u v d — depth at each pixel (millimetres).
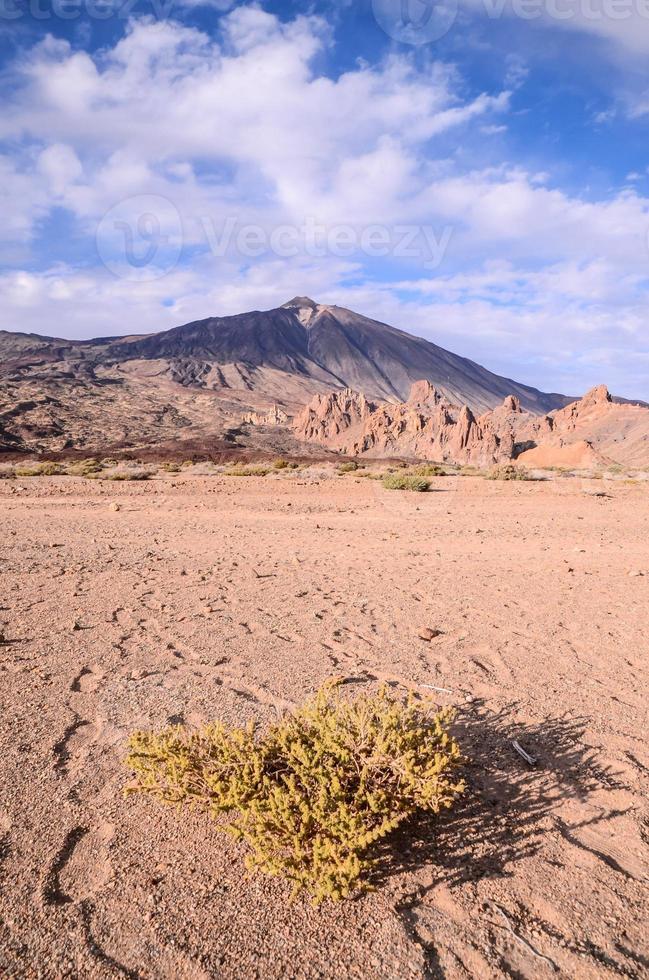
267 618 6348
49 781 3254
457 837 2861
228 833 2750
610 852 2764
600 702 4371
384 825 2520
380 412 151250
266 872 2592
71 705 4180
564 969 2119
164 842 2795
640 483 29500
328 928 2299
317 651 5340
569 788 3264
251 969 2100
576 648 5566
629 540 12406
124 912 2352
